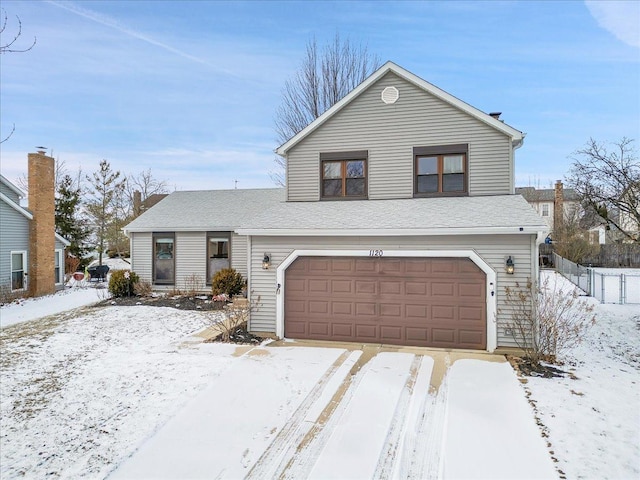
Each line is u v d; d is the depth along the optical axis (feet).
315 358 27.53
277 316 33.40
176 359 27.58
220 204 63.41
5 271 53.42
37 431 18.25
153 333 35.32
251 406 20.18
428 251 30.14
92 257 100.68
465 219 29.99
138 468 15.24
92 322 39.88
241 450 16.29
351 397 20.99
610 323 37.88
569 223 96.17
